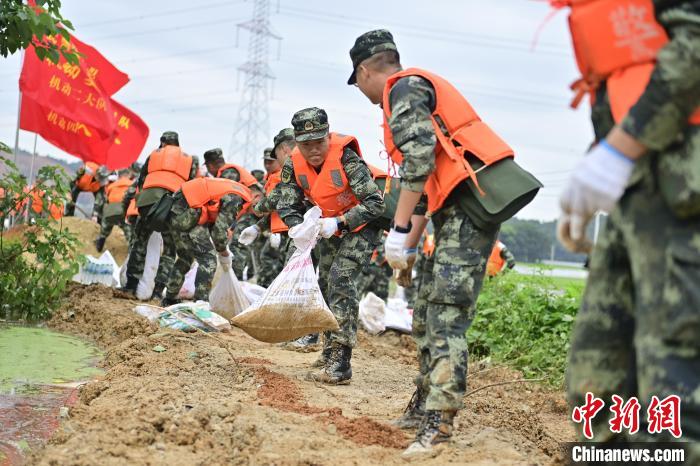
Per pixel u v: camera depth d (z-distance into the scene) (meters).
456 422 4.57
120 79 11.84
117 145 12.93
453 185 3.83
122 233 16.69
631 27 2.44
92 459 3.54
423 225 4.40
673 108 2.20
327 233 5.81
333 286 6.04
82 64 11.58
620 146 2.27
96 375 6.11
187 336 7.41
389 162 4.30
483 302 8.99
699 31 2.16
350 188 6.05
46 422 4.59
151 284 10.59
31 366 6.31
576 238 2.37
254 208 7.38
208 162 12.45
